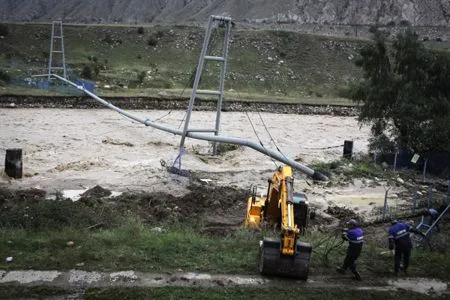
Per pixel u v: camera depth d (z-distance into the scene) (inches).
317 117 2416.3
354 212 919.0
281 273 515.2
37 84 2399.1
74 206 755.4
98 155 1354.6
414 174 1258.6
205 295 475.2
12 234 613.3
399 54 1312.7
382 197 1046.4
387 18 7313.0
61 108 2118.6
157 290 480.7
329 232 743.1
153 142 1549.0
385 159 1363.2
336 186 1122.0
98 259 544.4
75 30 3905.0
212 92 1296.8
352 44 4156.0
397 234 541.3
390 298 492.7
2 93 2078.0
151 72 3329.2
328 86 3659.0
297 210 672.4
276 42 4030.5
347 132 2037.4
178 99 2331.4
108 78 2987.2
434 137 1221.1
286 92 3447.3
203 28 4143.7
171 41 3961.6
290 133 1940.2
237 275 522.9
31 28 3762.3
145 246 585.9
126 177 1118.4
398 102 1278.3
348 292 498.3
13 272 506.3
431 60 1270.9
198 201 944.9
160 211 854.5
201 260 554.9
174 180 1095.6
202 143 1610.5
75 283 492.4
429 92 1290.6
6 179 1056.2
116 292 477.1
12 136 1544.0
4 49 3326.8
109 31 3986.2
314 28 6756.9
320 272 541.0
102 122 1873.8
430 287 522.9
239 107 2399.1
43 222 680.4
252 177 1193.4
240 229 718.5
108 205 855.7
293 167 1162.6
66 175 1123.3
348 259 528.1
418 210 879.1
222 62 1299.2
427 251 632.4
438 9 7214.6
